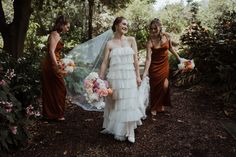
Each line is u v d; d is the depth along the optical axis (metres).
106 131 4.68
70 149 4.29
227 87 6.32
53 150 4.26
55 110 5.25
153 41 5.27
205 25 13.51
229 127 4.97
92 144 4.42
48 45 5.04
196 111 5.71
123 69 4.27
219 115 5.52
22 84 5.04
